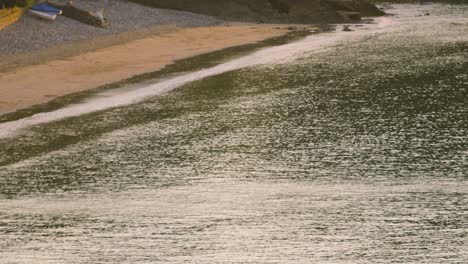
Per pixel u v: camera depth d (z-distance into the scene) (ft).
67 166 212.64
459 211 182.50
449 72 325.21
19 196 192.65
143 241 166.20
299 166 213.87
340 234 169.99
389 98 283.59
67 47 362.53
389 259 158.20
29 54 344.69
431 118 258.57
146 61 343.26
